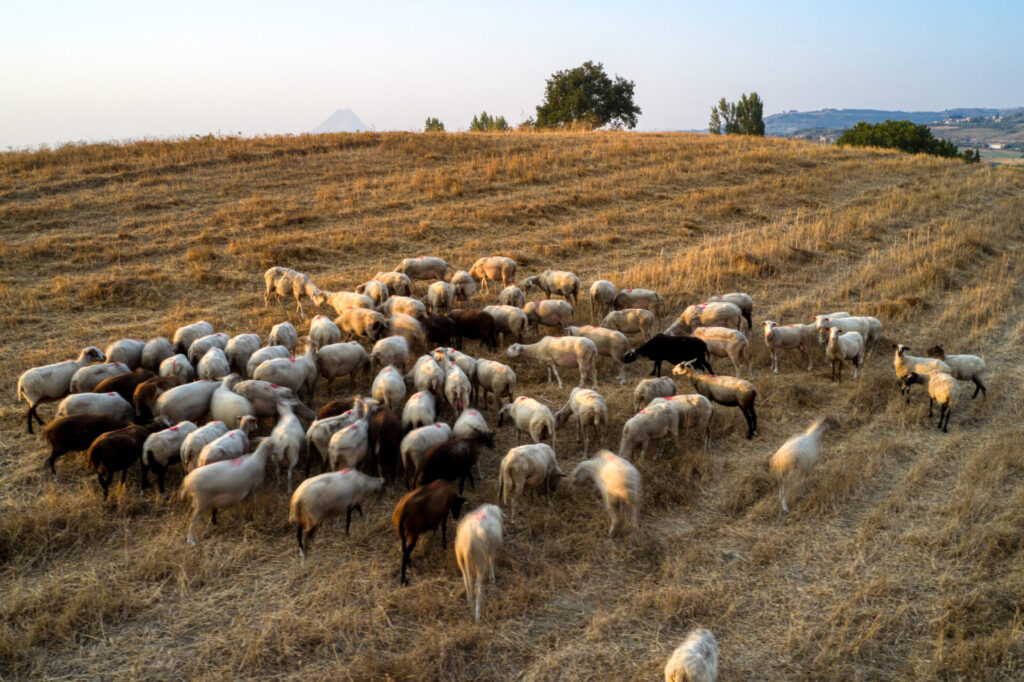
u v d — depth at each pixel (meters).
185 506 9.54
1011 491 10.08
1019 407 13.10
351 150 35.12
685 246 24.56
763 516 9.64
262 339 15.73
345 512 9.19
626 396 13.59
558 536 9.20
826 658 7.11
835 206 30.70
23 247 20.45
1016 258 23.73
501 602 7.83
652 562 8.69
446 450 9.62
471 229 25.52
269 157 32.59
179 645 7.20
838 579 8.38
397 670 6.80
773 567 8.59
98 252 20.98
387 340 13.83
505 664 7.05
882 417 12.70
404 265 19.61
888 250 24.64
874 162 39.78
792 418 12.75
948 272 21.56
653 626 7.59
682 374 13.35
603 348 14.30
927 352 14.23
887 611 7.77
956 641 7.30
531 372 14.82
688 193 31.33
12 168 27.95
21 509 9.29
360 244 23.06
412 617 7.68
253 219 24.89
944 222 28.36
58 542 8.67
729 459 11.27
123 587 7.91
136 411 11.37
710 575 8.45
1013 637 7.22
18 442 11.16
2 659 6.89
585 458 11.23
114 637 7.29
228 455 9.52
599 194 30.08
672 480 10.45
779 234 25.78
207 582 8.12
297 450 9.96
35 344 15.00
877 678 6.89
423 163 33.50
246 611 7.70
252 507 9.35
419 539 9.01
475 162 34.03
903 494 10.00
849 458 11.05
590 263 22.66
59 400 12.14
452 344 16.23
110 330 15.90
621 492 8.93
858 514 9.74
